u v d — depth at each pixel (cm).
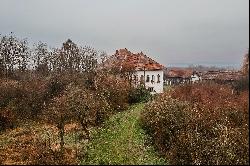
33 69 9388
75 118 4419
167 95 5453
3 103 5466
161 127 3778
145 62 8925
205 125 4056
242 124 4350
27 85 5956
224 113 4644
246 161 3269
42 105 5634
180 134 3534
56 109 4366
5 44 8456
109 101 5638
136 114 5016
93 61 10219
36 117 5425
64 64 10169
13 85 5816
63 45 10444
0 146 3984
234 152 3378
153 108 4338
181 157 3231
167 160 3200
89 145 3606
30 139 4209
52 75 6700
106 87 5931
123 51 9044
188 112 4150
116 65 8225
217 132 3856
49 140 3703
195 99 5372
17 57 8706
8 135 4606
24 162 3309
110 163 3048
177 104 4300
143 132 4053
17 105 5522
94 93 5328
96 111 4669
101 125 4556
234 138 3606
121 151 3356
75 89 4922
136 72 8538
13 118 5244
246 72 3409
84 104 4294
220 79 8669
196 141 3422
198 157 3225
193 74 13588
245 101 4759
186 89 5781
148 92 6775
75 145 3641
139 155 3262
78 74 7000
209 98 5306
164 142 3588
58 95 5731
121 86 6347
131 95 6525
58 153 3369
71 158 3238
